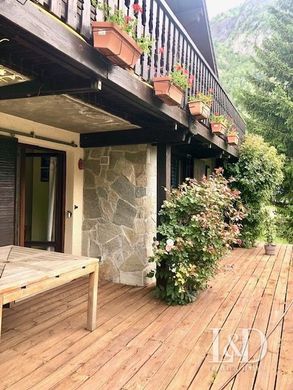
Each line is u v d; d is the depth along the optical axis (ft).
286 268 18.47
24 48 6.39
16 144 11.65
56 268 8.23
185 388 6.97
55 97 9.02
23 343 8.87
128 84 7.97
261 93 43.47
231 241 13.97
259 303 12.38
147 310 11.53
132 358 8.19
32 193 15.74
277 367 7.83
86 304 11.90
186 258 12.09
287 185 40.55
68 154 15.08
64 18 5.84
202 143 16.94
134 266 14.80
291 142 41.01
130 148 14.92
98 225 15.51
